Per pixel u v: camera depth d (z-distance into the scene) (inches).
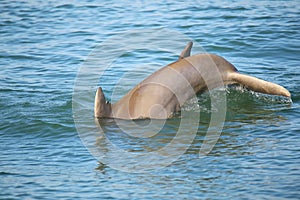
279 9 2544.3
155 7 2647.6
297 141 1288.1
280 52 2025.1
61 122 1433.3
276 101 1545.3
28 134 1381.6
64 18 2524.6
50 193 1087.0
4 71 1904.5
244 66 1887.3
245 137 1320.1
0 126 1427.2
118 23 2396.7
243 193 1065.5
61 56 2042.3
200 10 2559.1
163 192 1079.6
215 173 1149.7
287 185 1088.8
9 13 2628.0
